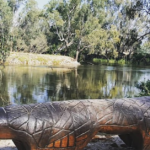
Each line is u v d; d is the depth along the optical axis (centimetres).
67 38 3275
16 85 1280
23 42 3139
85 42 3164
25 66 2252
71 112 244
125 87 1370
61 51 3519
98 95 1160
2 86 1231
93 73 1995
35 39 3209
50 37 3475
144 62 3247
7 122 220
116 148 326
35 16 3362
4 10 2692
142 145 278
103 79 1680
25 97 1029
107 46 3206
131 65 2958
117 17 3459
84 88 1316
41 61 2605
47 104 248
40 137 227
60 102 256
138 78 1750
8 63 2383
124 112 266
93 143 341
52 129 230
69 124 237
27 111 232
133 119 265
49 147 231
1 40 1245
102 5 3089
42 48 3216
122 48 3412
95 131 253
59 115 238
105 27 3581
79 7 3117
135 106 277
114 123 259
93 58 3800
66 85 1380
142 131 271
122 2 3192
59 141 233
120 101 280
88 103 263
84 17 3097
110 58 3631
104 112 259
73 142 239
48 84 1373
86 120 245
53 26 3300
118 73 2034
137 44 2712
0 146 325
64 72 1980
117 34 3150
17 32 3058
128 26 3084
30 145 225
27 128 223
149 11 1338
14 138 224
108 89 1315
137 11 1384
